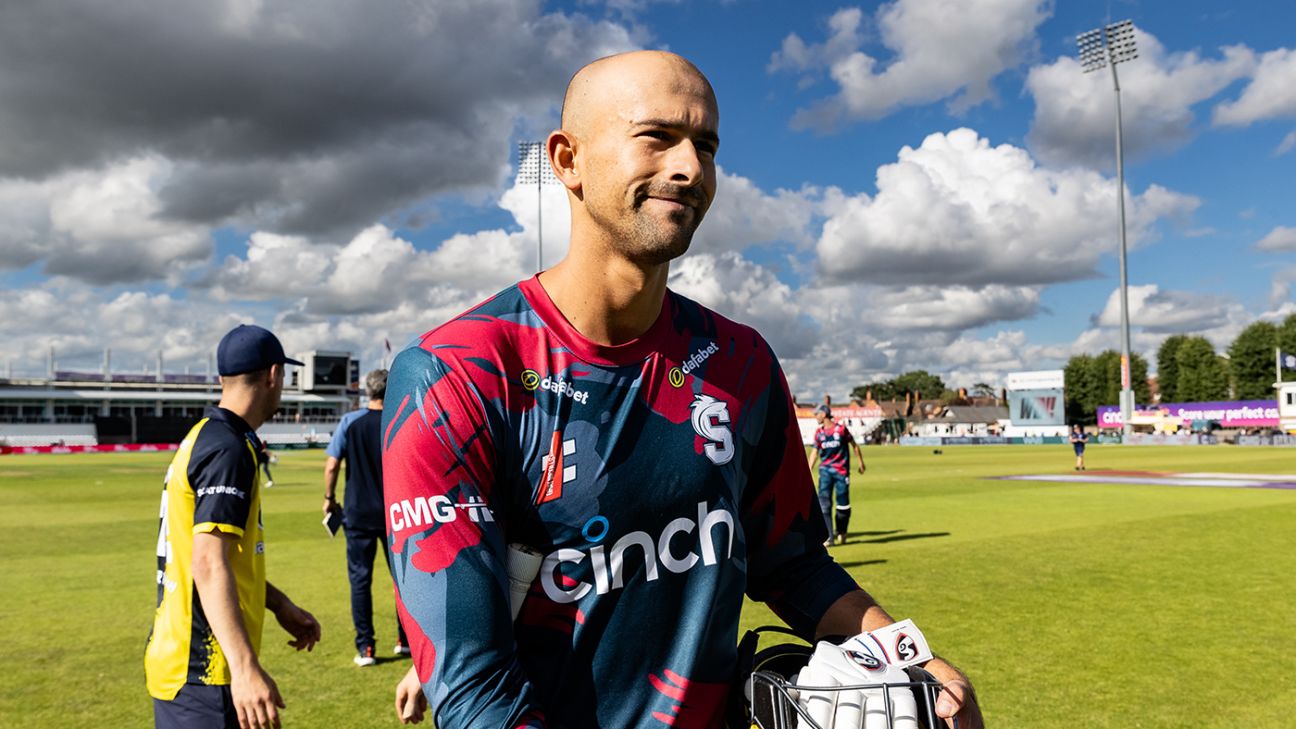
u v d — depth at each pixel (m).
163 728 2.56
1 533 12.92
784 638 5.65
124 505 17.92
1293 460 33.03
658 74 1.11
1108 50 55.31
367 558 5.59
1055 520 13.07
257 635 2.72
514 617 1.11
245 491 2.62
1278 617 6.39
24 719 4.45
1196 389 85.25
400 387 1.10
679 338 1.25
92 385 93.81
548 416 1.11
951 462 34.84
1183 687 4.73
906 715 1.08
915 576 8.20
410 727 4.28
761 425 1.34
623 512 1.12
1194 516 13.38
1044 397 73.50
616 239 1.11
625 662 1.12
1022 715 4.31
